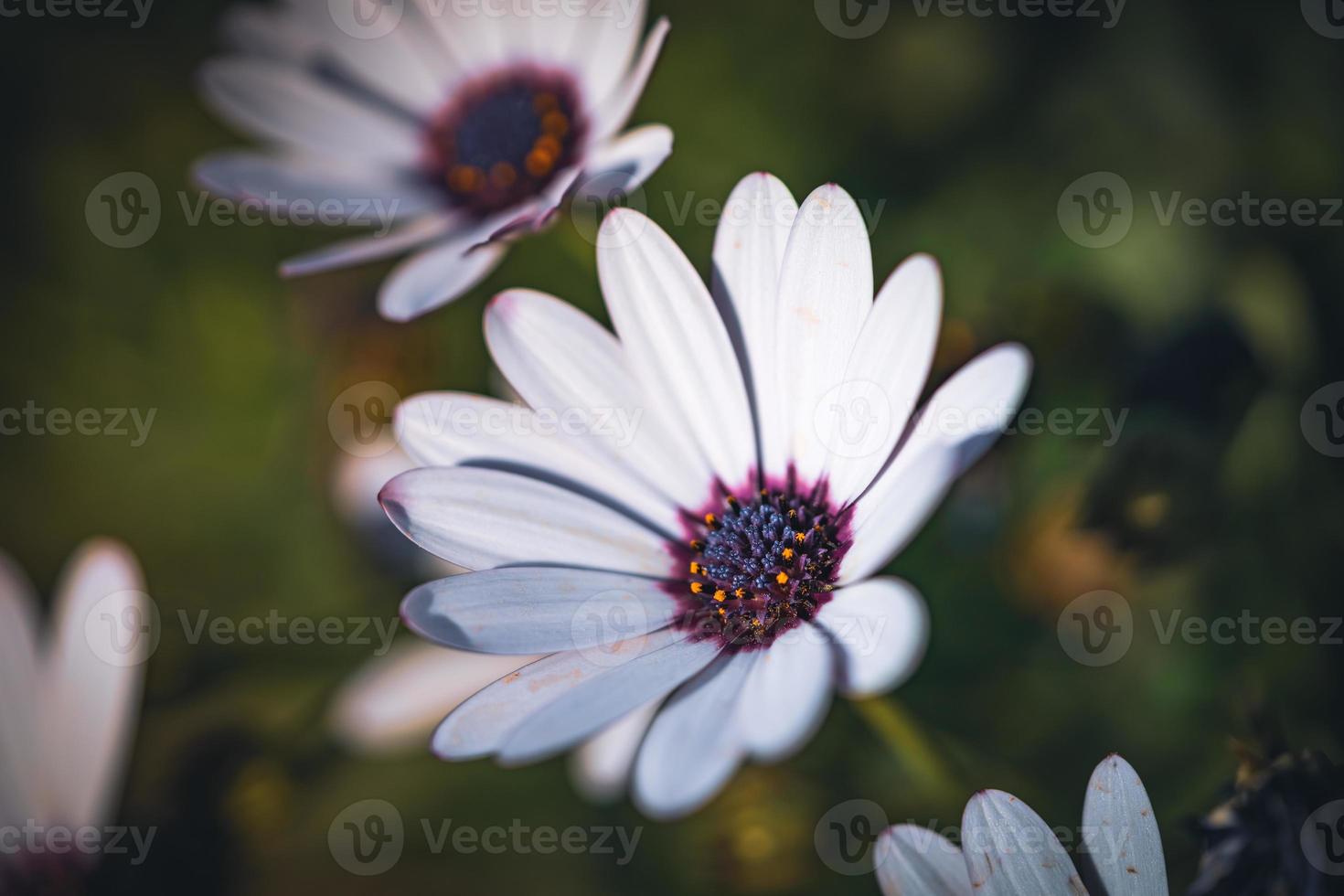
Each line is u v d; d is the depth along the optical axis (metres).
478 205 0.32
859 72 0.35
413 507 0.28
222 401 0.37
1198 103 0.34
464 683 0.32
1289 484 0.31
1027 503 0.32
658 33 0.29
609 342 0.28
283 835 0.33
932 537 0.32
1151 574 0.31
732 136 0.35
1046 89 0.35
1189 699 0.31
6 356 0.37
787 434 0.28
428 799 0.33
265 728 0.33
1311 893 0.27
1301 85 0.33
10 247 0.37
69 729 0.30
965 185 0.34
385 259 0.36
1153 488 0.31
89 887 0.30
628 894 0.33
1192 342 0.31
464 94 0.33
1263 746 0.28
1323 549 0.31
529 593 0.28
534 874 0.33
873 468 0.27
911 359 0.27
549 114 0.32
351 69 0.33
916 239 0.34
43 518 0.36
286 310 0.36
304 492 0.36
